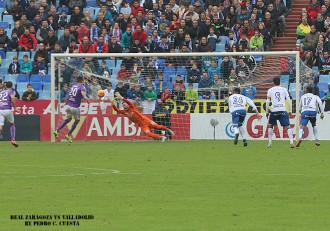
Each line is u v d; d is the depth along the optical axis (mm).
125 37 98438
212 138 87750
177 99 88312
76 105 82562
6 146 78875
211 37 97875
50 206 41188
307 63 95312
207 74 89562
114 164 59500
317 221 37031
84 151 71062
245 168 56438
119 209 40281
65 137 85938
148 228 35688
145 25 99812
